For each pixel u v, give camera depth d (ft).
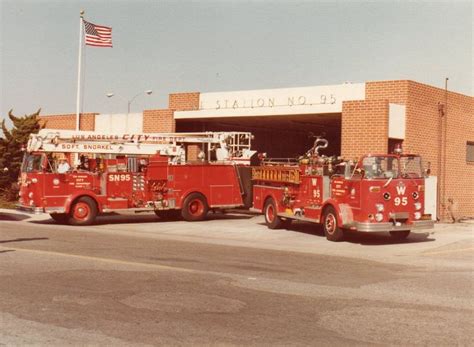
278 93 87.81
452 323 23.61
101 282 31.40
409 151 77.30
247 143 84.43
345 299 27.89
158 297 27.81
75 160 74.74
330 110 82.43
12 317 23.91
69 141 70.44
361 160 51.29
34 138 69.00
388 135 74.33
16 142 103.30
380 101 74.02
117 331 21.94
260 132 115.24
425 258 43.83
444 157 84.12
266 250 47.34
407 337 21.54
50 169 67.62
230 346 20.16
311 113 84.23
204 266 37.37
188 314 24.63
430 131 81.56
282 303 26.89
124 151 74.33
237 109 91.61
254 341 20.76
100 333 21.66
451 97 85.81
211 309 25.54
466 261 42.16
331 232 54.44
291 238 56.85
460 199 87.61
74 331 21.90
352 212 52.13
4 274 33.55
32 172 67.56
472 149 91.25
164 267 36.52
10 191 100.99
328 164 56.03
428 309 25.98
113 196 70.18
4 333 21.62
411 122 77.77
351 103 76.79
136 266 36.78
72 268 35.76
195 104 97.60
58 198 67.56
